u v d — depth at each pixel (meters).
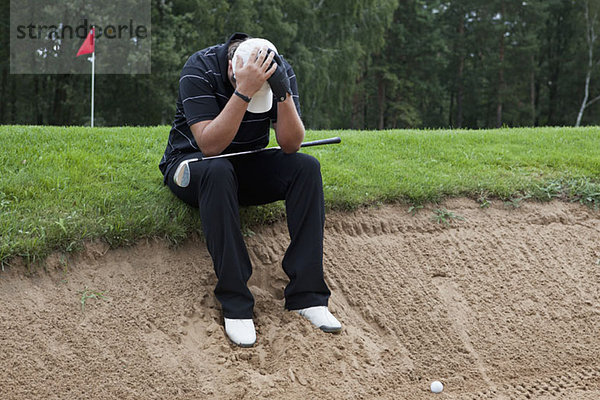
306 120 26.33
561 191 4.52
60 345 2.68
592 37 35.31
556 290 3.65
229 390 2.63
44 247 2.99
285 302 3.12
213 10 22.66
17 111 28.45
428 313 3.34
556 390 2.95
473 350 3.17
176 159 3.21
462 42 38.69
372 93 36.88
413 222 4.03
